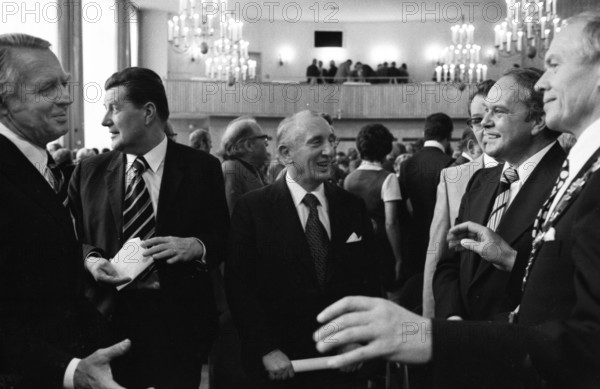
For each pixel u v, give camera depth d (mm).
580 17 1447
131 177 2443
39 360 1624
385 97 18312
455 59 17000
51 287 1747
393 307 1172
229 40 15898
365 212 2555
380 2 19516
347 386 2352
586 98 1403
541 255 1351
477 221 2227
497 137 2105
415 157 4164
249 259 2389
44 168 1885
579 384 1077
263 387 2295
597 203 1170
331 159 2395
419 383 2059
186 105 17828
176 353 2352
